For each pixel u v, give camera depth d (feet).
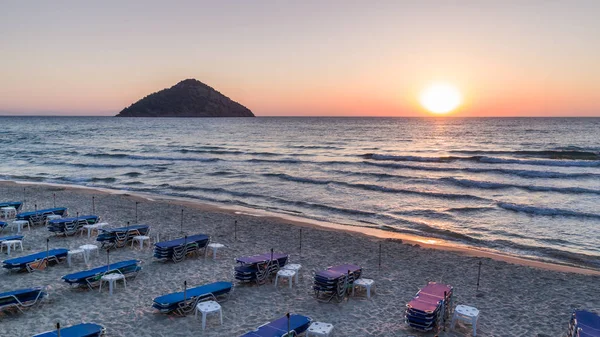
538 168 128.36
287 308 37.88
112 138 297.33
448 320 35.55
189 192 100.37
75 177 122.72
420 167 134.51
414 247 56.85
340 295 39.01
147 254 51.83
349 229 68.80
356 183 108.58
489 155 166.71
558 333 34.17
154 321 34.83
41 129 435.94
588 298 41.24
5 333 32.32
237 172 129.90
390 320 35.88
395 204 86.69
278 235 61.77
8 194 91.35
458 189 101.30
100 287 40.47
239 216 73.56
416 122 615.16
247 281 43.86
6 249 52.54
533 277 46.52
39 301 37.70
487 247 60.13
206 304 34.53
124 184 111.14
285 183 111.34
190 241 50.42
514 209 80.79
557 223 71.61
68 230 58.13
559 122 517.55
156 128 467.52
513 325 35.47
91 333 28.71
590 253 57.06
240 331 33.50
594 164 131.54
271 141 263.08
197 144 239.30
